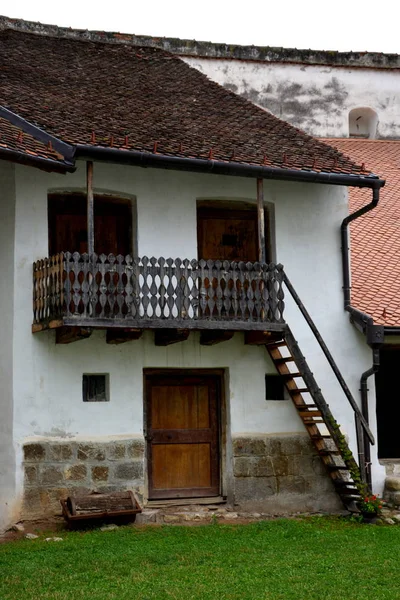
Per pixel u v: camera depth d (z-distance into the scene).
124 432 17.77
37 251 17.36
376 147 28.48
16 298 17.09
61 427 17.25
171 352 18.38
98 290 17.02
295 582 13.17
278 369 18.92
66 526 16.67
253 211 19.78
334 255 19.97
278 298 17.92
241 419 18.73
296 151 19.30
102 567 13.87
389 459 20.34
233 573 13.59
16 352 17.00
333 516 18.25
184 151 17.61
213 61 27.67
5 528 16.66
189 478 18.67
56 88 19.53
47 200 17.75
